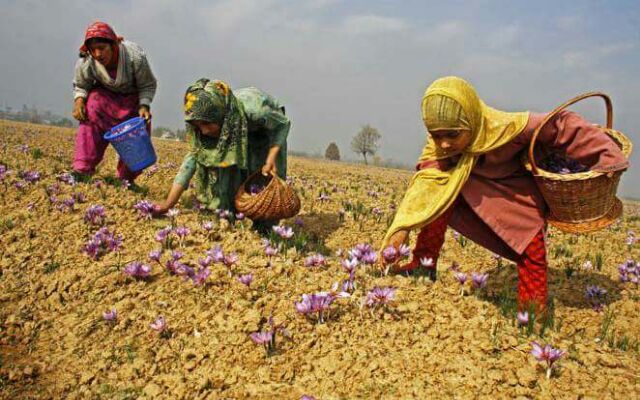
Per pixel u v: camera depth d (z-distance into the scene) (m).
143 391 3.07
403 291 4.10
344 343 3.41
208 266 4.45
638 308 4.50
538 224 3.80
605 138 3.47
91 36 6.30
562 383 2.98
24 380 3.20
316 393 2.98
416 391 2.92
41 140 16.05
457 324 3.62
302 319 3.68
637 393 2.90
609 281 5.28
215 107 5.28
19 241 4.88
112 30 6.53
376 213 8.04
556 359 2.98
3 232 5.03
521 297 3.87
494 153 3.75
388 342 3.40
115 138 6.35
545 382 2.98
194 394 3.02
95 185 6.62
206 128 5.41
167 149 19.48
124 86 6.79
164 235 4.88
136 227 5.39
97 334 3.64
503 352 3.29
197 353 3.37
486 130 3.66
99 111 6.82
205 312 3.79
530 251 3.81
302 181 11.86
